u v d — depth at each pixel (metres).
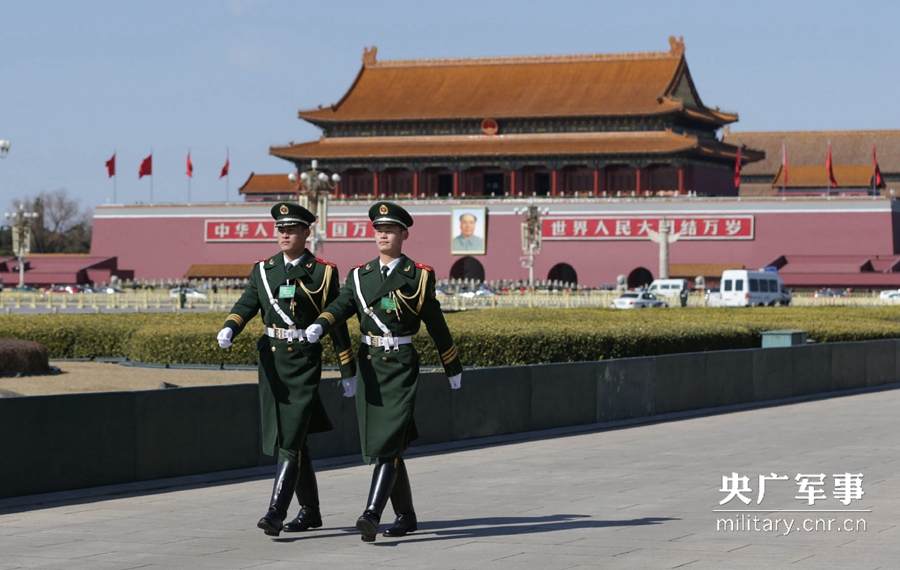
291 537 12.40
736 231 111.56
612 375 24.27
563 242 116.56
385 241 12.30
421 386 20.05
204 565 10.95
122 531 12.81
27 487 14.95
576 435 22.39
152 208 126.69
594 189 118.75
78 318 38.69
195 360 32.16
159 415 16.52
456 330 28.95
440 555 11.37
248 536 12.48
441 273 120.12
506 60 126.56
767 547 11.67
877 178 118.94
